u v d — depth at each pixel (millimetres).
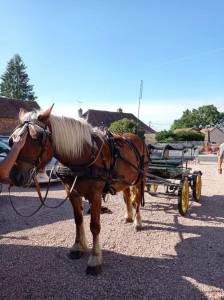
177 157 8930
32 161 4070
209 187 12109
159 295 4129
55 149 4422
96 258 4734
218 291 4250
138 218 6598
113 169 5055
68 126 4480
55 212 7875
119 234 6285
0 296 4047
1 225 6797
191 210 8281
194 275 4676
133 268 4863
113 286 4332
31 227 6672
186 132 49719
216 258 5266
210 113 104062
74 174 4609
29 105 44344
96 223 4789
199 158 26125
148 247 5684
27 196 9742
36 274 4625
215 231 6605
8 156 3670
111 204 8758
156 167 8156
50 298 4023
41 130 4098
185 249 5625
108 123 51281
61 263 4984
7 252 5359
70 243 5797
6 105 42062
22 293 4129
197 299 4055
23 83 71500
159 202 9023
